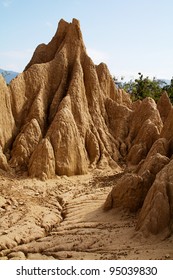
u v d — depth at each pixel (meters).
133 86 62.09
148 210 14.52
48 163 23.66
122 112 32.06
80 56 31.16
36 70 28.78
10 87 27.03
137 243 13.68
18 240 14.66
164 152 21.33
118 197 17.47
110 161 27.77
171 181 14.87
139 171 19.89
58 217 17.83
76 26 31.20
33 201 19.56
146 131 28.05
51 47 32.66
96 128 29.50
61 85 29.39
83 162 25.72
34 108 27.20
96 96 30.78
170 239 13.53
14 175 23.36
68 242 14.28
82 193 21.42
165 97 34.75
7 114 25.91
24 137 25.11
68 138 25.02
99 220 16.83
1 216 16.95
